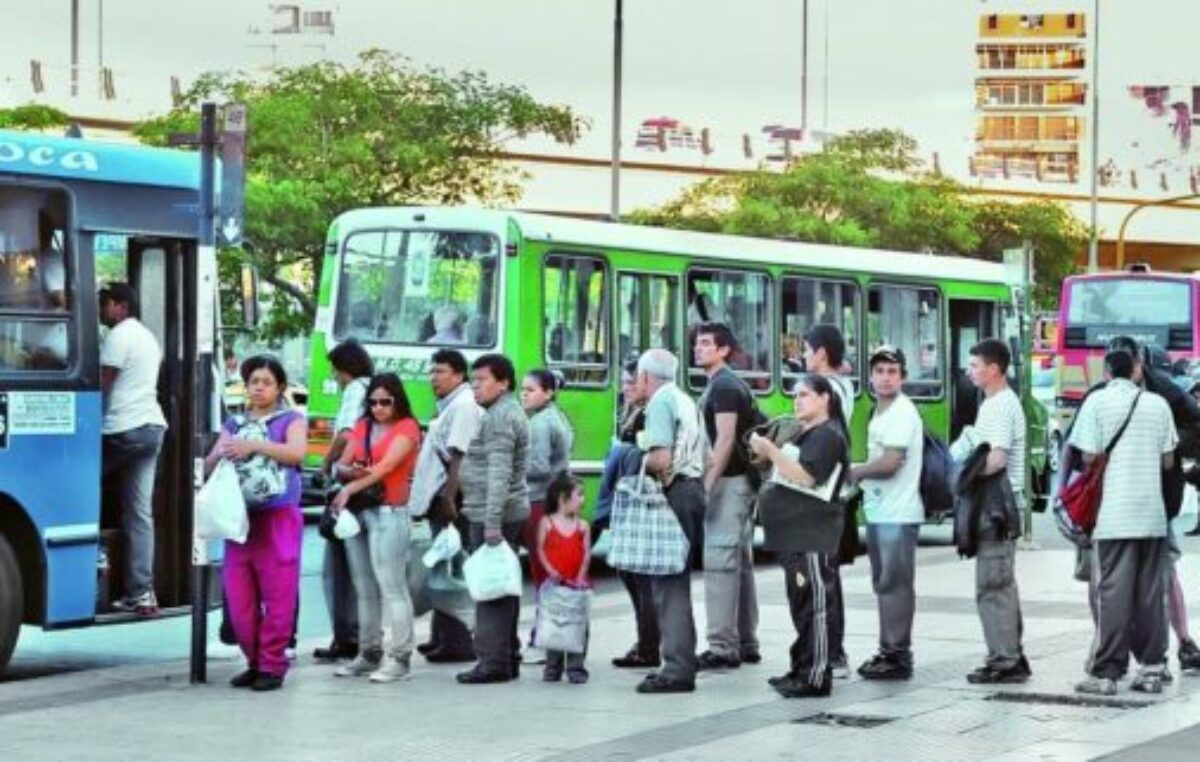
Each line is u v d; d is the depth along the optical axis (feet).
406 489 51.72
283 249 152.76
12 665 55.93
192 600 53.01
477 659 55.06
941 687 51.47
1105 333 160.15
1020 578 78.18
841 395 50.52
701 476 50.75
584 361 81.00
